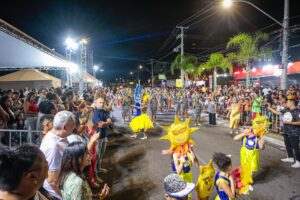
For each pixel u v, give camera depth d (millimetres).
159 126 14898
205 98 21391
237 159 8234
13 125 7695
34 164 1661
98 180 6375
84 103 8430
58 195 3084
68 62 16641
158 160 8219
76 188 2600
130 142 10812
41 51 12016
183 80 32031
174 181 2631
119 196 5664
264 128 5977
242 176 5613
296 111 7535
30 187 1650
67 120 3359
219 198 4094
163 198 5555
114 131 13328
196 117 15680
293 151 7812
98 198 3133
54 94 7531
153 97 16703
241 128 13742
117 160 8266
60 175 2758
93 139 4281
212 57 24891
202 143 10539
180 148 4496
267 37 18688
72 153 2729
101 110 7152
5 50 10656
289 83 22359
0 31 8297
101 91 7348
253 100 13781
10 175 1558
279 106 11758
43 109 5223
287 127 7680
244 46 19312
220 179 4035
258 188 6090
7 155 1608
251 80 26672
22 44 10250
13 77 21969
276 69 22594
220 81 30875
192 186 2672
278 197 5613
